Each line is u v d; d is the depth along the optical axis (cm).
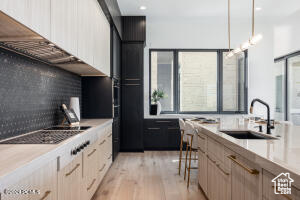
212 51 604
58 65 285
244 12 514
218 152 234
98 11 338
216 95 609
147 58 591
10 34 157
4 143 170
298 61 524
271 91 593
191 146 329
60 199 164
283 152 142
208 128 276
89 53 288
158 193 305
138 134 543
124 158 486
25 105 219
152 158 487
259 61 595
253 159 142
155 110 578
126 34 536
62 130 245
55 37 184
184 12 515
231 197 196
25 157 129
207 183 278
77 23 242
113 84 436
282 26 557
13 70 199
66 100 337
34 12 150
